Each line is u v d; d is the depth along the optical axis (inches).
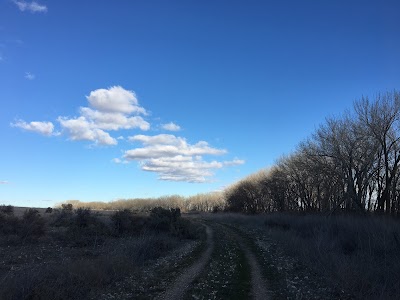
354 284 582.9
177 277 701.9
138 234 1465.3
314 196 2733.8
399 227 997.8
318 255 836.0
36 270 627.2
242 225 2449.6
